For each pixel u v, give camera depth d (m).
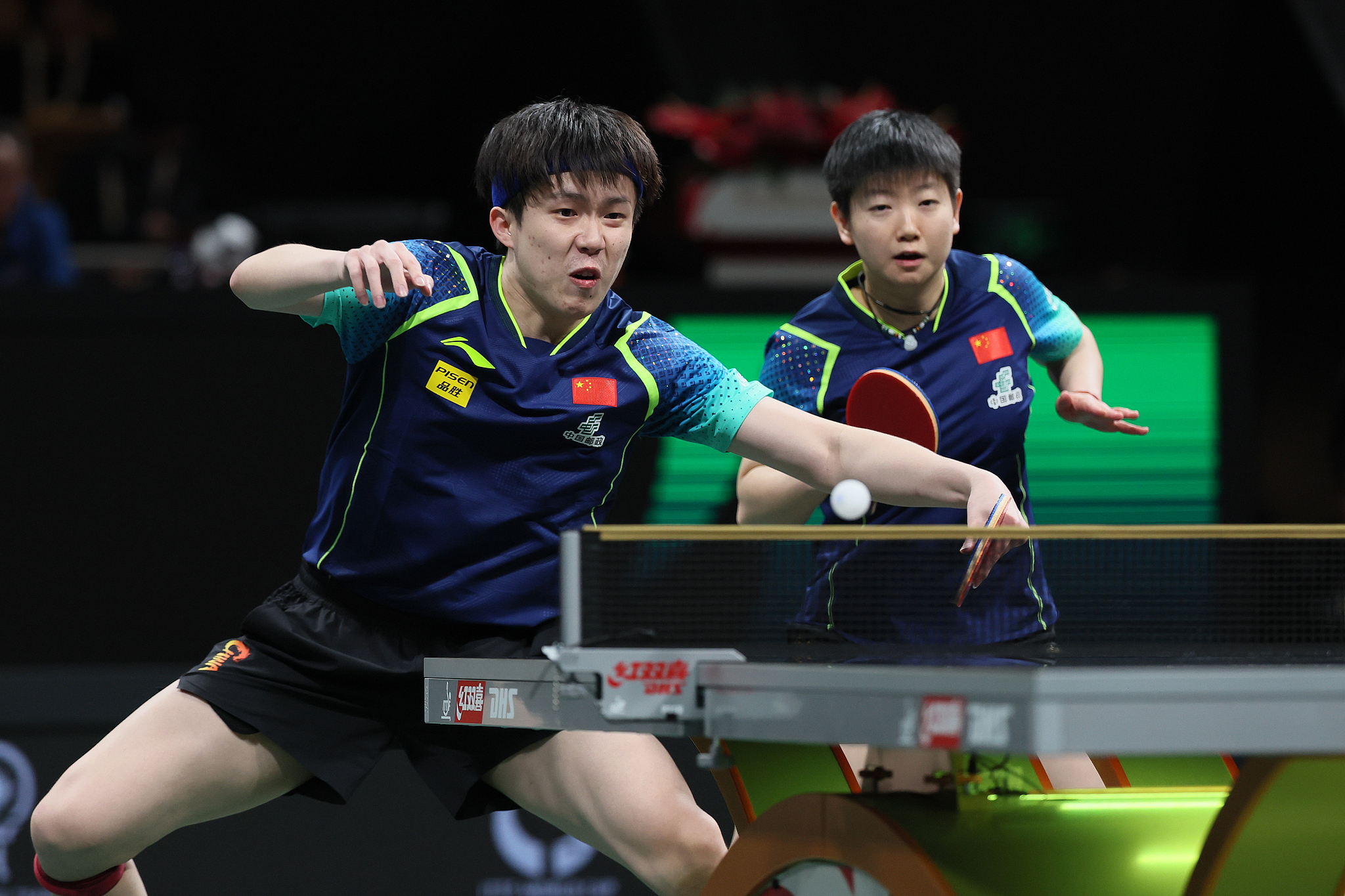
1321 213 25.44
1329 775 5.96
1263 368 25.86
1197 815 7.17
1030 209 24.91
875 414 9.13
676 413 8.90
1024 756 7.27
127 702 14.38
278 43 34.16
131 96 27.19
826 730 5.92
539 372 8.55
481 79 34.16
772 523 10.08
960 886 6.28
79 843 8.33
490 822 14.00
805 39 29.86
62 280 19.56
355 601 8.82
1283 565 9.17
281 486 15.54
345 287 8.40
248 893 13.69
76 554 15.22
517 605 8.73
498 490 8.60
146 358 15.32
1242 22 27.72
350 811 13.88
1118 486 16.52
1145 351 16.59
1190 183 28.83
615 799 8.21
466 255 8.81
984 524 7.79
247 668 8.75
